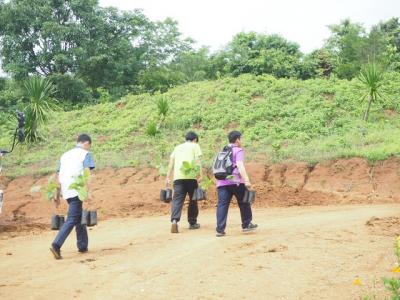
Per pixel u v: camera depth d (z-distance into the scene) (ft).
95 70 139.64
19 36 131.54
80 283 22.11
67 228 27.22
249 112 84.74
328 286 20.24
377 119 78.95
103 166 61.72
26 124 76.48
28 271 24.86
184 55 148.77
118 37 146.20
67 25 135.13
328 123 77.66
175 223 33.50
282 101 88.69
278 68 119.75
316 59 125.90
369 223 31.14
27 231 39.32
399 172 50.44
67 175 27.68
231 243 28.17
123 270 23.77
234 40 132.98
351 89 89.61
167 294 20.06
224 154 31.24
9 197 53.52
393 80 98.12
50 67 134.92
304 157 56.70
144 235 33.60
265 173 55.06
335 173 52.75
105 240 32.76
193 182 33.99
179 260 24.97
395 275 21.08
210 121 84.07
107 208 47.16
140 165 61.31
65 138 87.71
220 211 31.12
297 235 29.19
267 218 38.73
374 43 123.75
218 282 21.18
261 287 20.38
